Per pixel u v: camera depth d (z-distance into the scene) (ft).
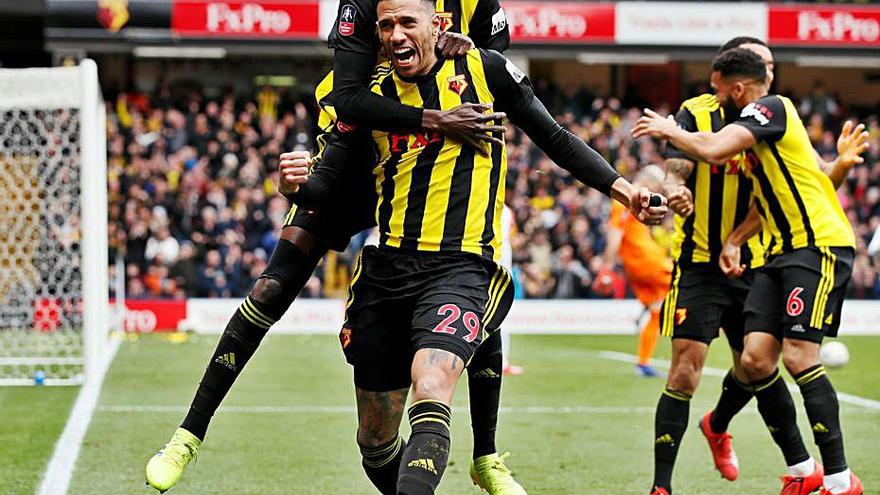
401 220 33.68
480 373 37.63
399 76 33.47
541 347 112.57
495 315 33.63
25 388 78.07
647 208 33.88
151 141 154.20
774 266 43.21
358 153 36.04
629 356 103.65
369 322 34.22
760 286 43.50
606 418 66.39
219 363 37.01
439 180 33.22
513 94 33.88
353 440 58.34
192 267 136.87
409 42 32.71
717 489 47.88
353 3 34.06
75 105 80.38
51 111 106.83
